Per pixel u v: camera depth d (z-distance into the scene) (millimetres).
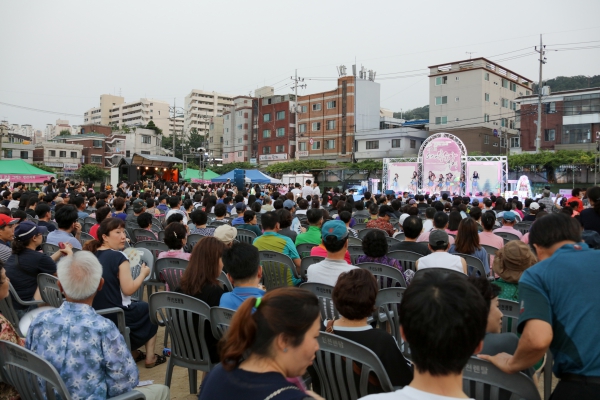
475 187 22484
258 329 1614
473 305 1422
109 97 132250
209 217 11219
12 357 2352
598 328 2002
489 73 41250
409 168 24516
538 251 2379
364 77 49188
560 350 2090
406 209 9391
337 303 2572
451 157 23016
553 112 36094
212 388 1624
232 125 62500
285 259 5289
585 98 34812
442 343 1371
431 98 42750
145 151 64875
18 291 4199
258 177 27453
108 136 62469
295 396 1511
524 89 46312
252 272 3303
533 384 1991
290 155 52344
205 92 122938
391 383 2342
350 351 2330
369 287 2547
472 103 40500
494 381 2100
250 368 1616
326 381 2490
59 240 5770
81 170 47719
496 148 41562
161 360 4547
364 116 47875
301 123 51062
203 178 31766
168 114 128875
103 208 7023
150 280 5863
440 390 1421
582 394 1997
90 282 2561
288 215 7121
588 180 30562
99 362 2484
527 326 2045
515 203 11398
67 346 2447
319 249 5422
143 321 4164
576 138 35094
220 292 3629
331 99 48375
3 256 4844
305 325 1614
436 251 4469
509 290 3301
